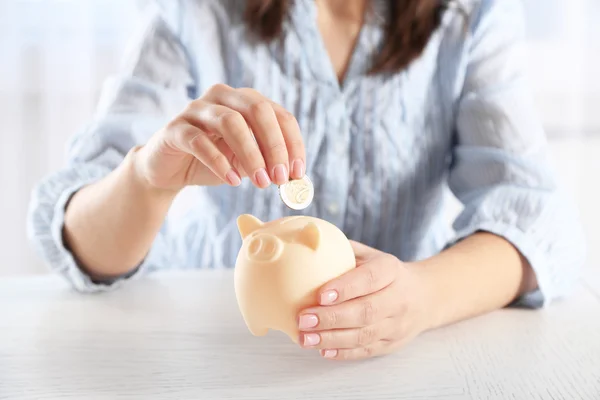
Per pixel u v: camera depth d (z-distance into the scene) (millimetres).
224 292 835
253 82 1013
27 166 1731
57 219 835
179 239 1090
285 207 1019
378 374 588
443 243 1104
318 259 578
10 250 1752
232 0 1035
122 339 676
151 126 958
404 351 644
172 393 551
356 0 1024
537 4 1738
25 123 1721
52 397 544
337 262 590
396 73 991
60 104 1709
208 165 634
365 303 584
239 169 698
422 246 1061
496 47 1021
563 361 620
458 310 710
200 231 1078
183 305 784
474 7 1033
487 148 959
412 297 633
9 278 910
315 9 1006
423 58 1013
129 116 950
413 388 559
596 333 697
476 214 857
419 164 1025
